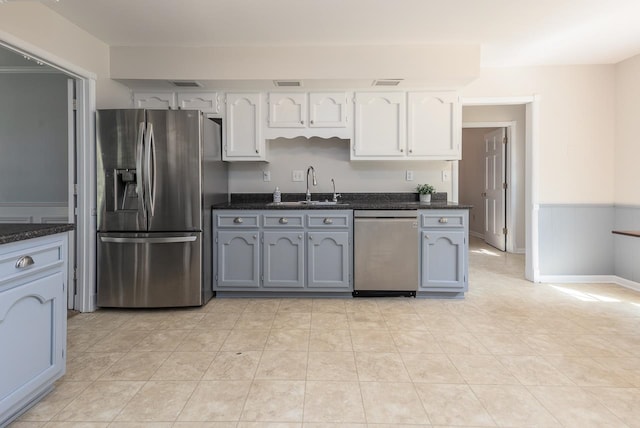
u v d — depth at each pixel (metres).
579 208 3.84
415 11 2.68
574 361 2.12
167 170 3.02
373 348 2.30
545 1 2.53
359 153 3.56
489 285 3.79
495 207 6.08
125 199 3.11
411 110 3.53
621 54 3.50
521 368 2.04
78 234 3.03
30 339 1.62
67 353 2.25
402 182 3.91
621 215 3.72
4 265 1.47
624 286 3.72
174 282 3.05
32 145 4.00
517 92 3.79
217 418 1.60
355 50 3.29
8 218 4.02
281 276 3.31
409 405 1.70
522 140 5.52
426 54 3.27
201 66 3.31
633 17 2.76
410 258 3.27
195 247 3.06
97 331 2.61
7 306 1.48
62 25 2.72
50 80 3.99
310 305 3.17
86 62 2.99
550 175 3.83
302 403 1.71
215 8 2.64
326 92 3.55
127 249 3.02
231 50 3.31
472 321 2.77
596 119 3.77
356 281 3.29
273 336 2.50
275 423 1.57
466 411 1.65
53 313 1.76
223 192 3.71
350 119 3.56
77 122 3.02
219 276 3.31
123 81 3.38
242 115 3.57
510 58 3.58
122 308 3.12
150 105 3.59
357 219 3.26
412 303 3.21
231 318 2.86
